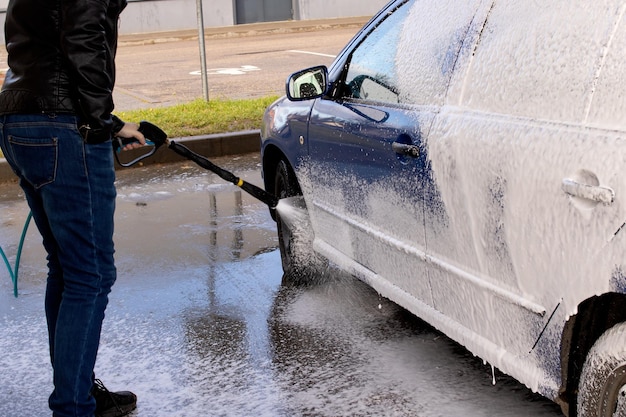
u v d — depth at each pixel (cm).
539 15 315
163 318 504
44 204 341
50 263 363
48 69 327
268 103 1141
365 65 446
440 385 395
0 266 621
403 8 433
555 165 284
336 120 446
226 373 426
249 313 502
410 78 393
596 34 284
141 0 2658
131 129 365
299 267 528
